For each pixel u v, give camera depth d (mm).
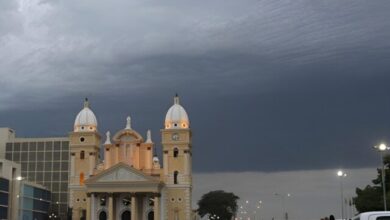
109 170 141750
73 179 151125
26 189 159500
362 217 22250
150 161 152750
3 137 196125
